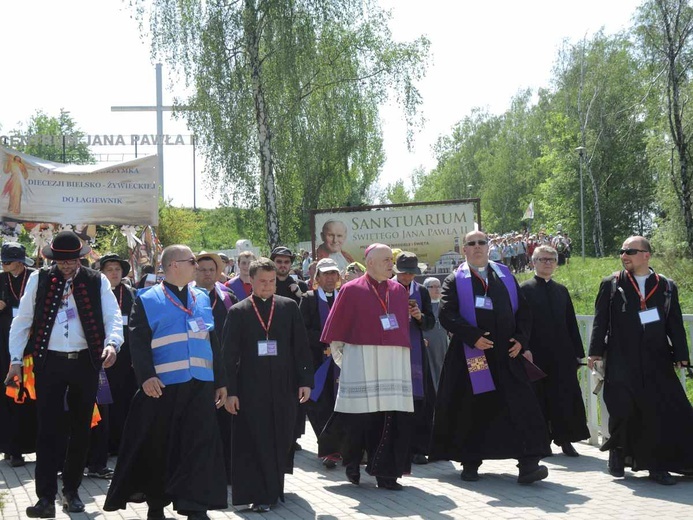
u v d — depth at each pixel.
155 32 25.78
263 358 7.11
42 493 6.69
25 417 8.91
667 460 7.59
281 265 10.22
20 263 9.21
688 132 34.25
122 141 74.31
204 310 6.66
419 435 9.06
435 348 10.35
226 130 26.00
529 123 75.25
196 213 48.47
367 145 30.30
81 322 6.80
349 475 7.98
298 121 27.78
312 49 26.75
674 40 33.47
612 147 55.31
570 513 6.58
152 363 6.37
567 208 56.88
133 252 15.80
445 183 88.75
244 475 6.98
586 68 55.97
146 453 6.39
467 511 6.79
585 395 10.01
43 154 78.69
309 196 30.58
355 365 7.73
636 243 7.81
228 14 25.67
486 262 8.30
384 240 17.17
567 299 9.30
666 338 7.75
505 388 7.91
